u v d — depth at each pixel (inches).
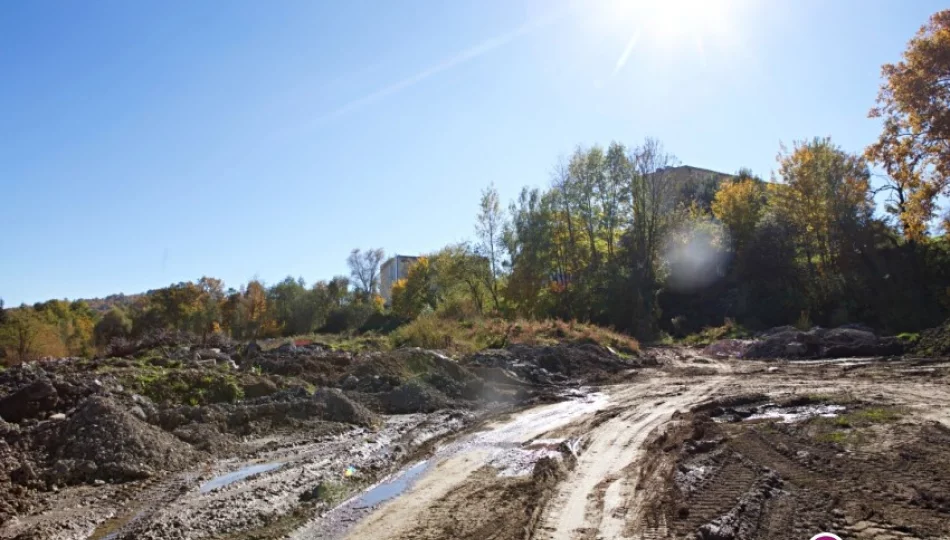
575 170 1830.7
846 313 1391.5
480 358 842.8
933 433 358.0
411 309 2269.9
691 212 1909.4
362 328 2356.1
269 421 520.7
